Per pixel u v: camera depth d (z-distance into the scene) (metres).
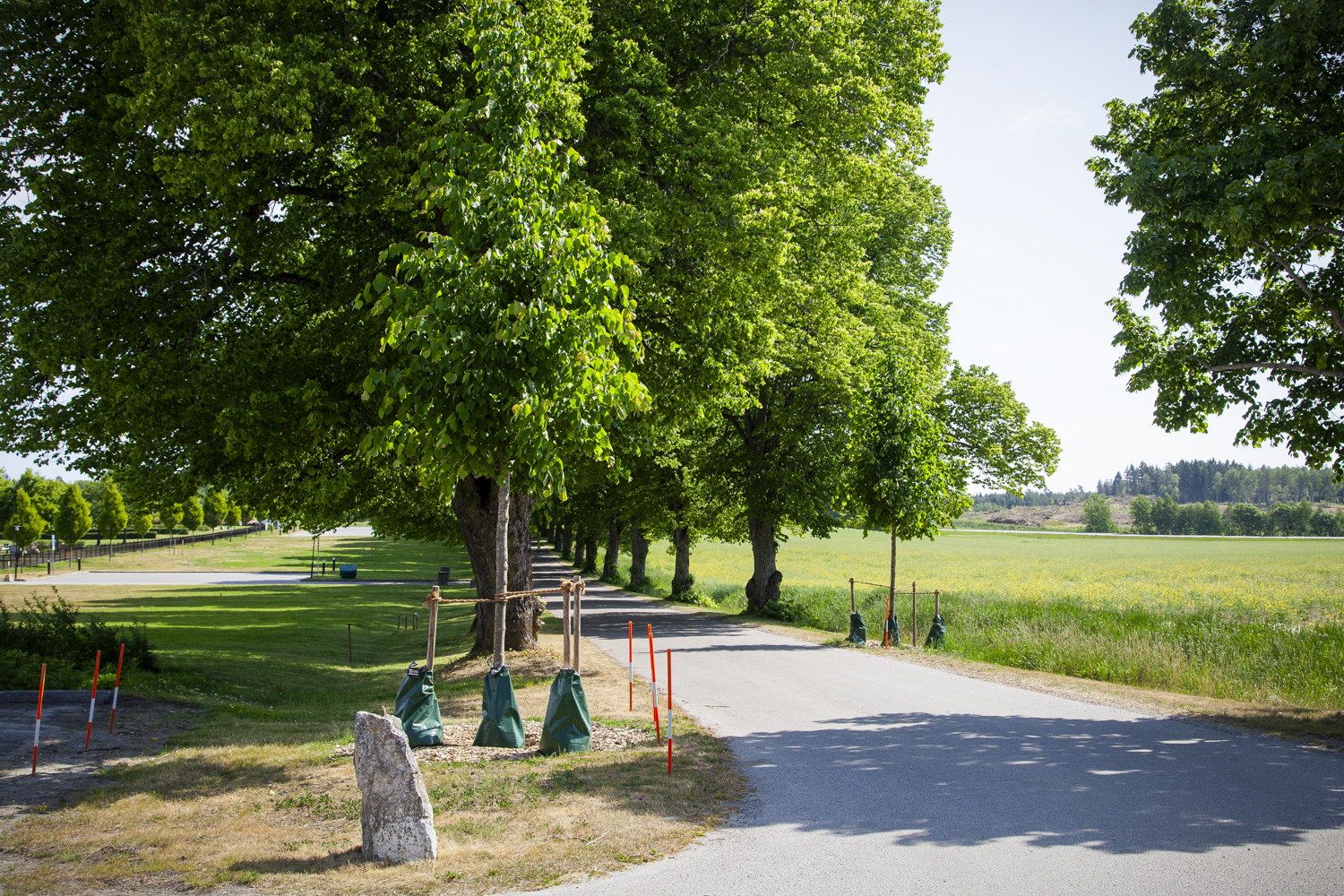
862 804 7.14
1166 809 6.88
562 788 7.56
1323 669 14.74
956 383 37.84
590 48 15.50
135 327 13.61
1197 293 11.28
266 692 15.52
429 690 9.62
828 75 16.64
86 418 14.68
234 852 6.13
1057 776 7.93
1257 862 5.68
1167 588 40.12
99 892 5.42
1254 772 7.98
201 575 55.91
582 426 8.77
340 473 15.44
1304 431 12.58
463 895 5.34
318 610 35.19
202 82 12.05
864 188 20.53
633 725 10.34
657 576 56.50
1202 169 10.57
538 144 9.27
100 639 15.01
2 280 13.61
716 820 6.76
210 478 15.53
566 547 75.50
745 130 15.55
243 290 15.55
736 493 30.75
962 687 13.31
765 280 16.47
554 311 8.34
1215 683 13.86
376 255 14.49
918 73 21.09
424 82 14.48
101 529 78.56
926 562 63.44
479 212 8.79
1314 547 83.44
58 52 14.68
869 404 20.67
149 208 14.08
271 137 11.86
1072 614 24.41
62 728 10.38
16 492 68.25
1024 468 38.06
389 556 85.62
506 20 9.59
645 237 13.42
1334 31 10.39
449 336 8.06
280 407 13.17
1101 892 5.23
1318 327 12.83
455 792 7.41
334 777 8.16
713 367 16.33
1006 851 5.97
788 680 14.01
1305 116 11.08
